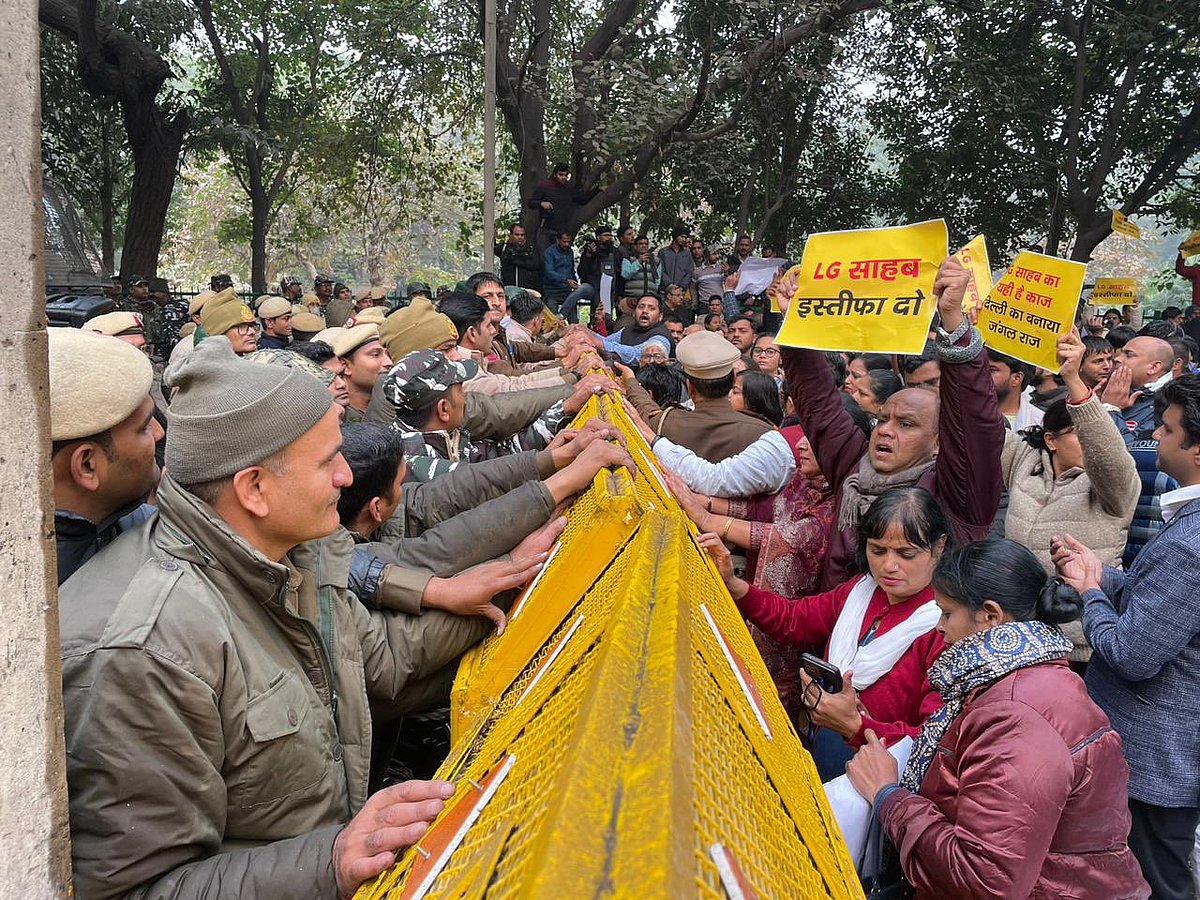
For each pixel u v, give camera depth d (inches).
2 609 42.2
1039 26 679.1
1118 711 106.0
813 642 106.9
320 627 70.4
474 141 843.4
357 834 52.5
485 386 177.5
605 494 79.4
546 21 582.2
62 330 69.9
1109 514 122.9
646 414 189.0
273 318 347.9
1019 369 178.9
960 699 76.6
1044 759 67.6
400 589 82.7
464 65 681.6
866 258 97.3
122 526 74.6
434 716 107.0
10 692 42.6
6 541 42.3
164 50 695.1
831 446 123.9
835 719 88.4
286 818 60.5
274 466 60.5
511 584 83.7
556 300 532.7
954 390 99.0
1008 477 137.2
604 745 32.6
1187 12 609.9
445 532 94.7
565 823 27.6
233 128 693.3
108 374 68.6
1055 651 73.7
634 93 562.6
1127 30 602.9
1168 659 97.9
